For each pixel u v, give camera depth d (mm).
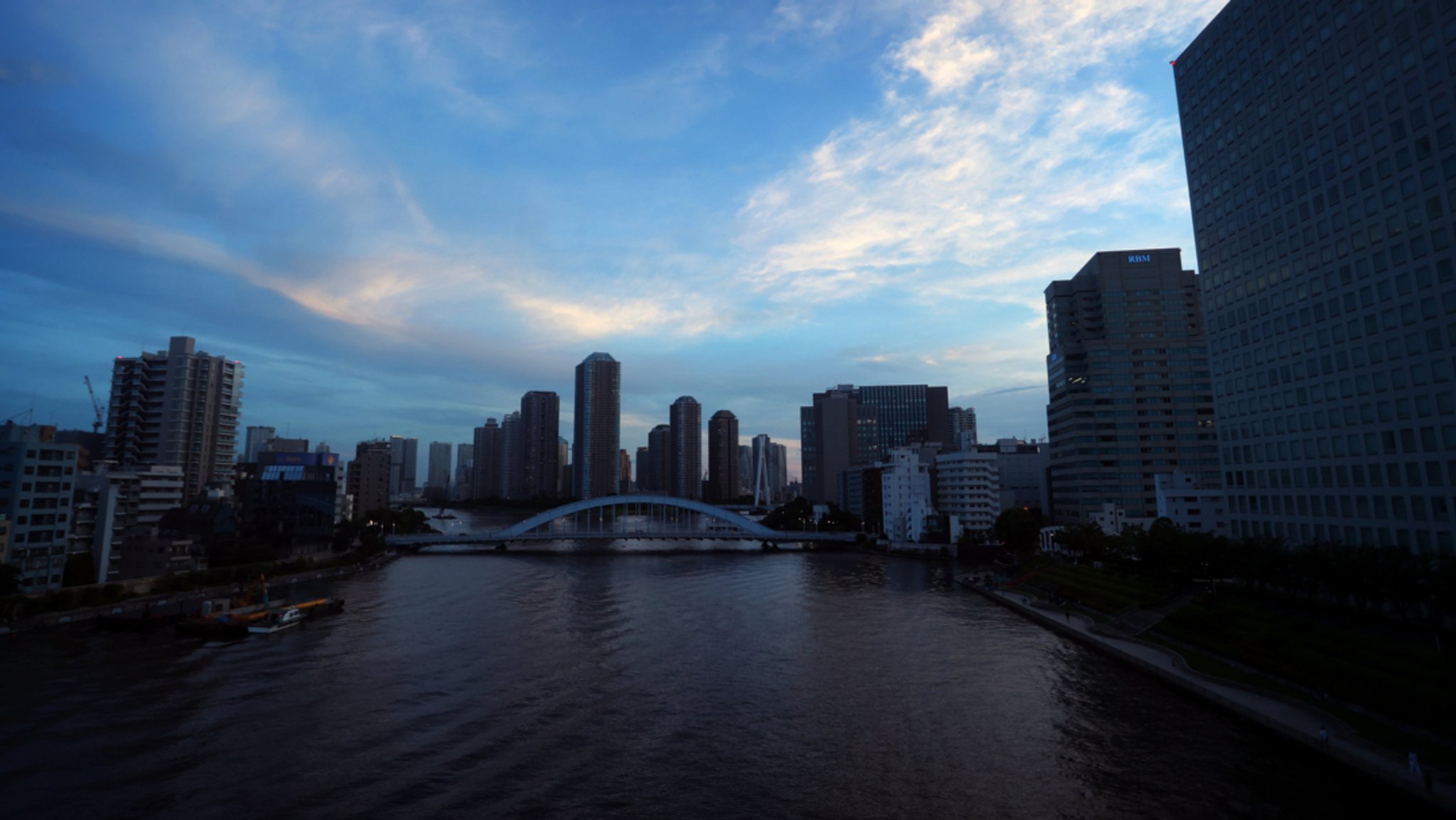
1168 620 92375
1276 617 82125
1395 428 82688
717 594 139750
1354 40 88000
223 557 152750
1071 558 158000
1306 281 95875
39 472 116000
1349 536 88875
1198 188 119062
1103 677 76625
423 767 53188
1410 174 80875
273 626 102125
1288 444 99250
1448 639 69938
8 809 46625
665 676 77312
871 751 56438
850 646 91625
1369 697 57969
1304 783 49562
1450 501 75875
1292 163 98250
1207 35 116438
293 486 196625
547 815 45875
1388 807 45875
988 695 70562
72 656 86938
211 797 48344
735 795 48844
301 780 50844
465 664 82750
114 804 47344
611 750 56438
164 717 63938
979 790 49406
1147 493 199250
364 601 130750
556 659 85188
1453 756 48188
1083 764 53531
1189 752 55375
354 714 64688
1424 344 79375
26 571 113125
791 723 62875
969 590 146750
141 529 150375
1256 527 105562
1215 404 114688
